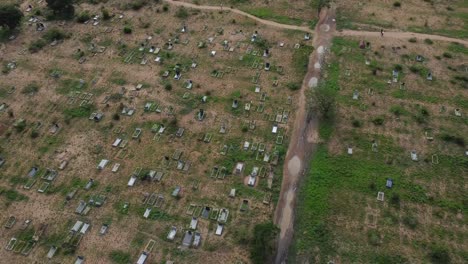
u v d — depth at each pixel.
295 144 76.19
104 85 87.88
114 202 68.25
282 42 97.00
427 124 78.62
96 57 94.38
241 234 63.69
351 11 105.94
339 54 93.50
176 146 76.25
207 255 61.62
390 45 95.25
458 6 106.12
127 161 74.00
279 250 62.44
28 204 68.31
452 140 75.38
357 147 75.31
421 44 95.31
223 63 92.00
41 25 102.56
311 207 67.12
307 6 108.06
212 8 108.75
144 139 77.50
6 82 89.00
